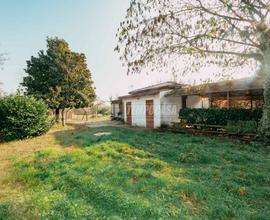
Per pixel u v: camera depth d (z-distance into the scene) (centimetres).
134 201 430
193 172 636
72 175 597
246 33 903
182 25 871
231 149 962
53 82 2561
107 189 490
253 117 1300
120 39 827
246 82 1444
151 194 481
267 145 1045
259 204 455
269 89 1108
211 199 463
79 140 1293
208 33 873
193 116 1684
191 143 1114
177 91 1911
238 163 747
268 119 1116
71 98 2578
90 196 479
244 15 867
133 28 816
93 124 2597
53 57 2664
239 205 446
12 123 1478
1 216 418
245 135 1256
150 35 838
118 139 1217
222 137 1344
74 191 514
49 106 2422
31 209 440
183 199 465
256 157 812
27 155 954
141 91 2441
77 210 416
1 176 679
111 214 402
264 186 543
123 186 533
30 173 664
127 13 789
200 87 1356
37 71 2642
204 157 789
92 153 891
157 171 653
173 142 1170
